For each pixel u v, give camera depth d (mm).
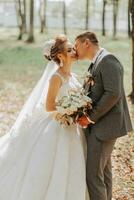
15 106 12086
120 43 30641
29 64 21047
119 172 6867
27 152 4758
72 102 4477
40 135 4746
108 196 5070
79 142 4727
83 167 4664
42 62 21562
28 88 15242
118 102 4637
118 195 5938
